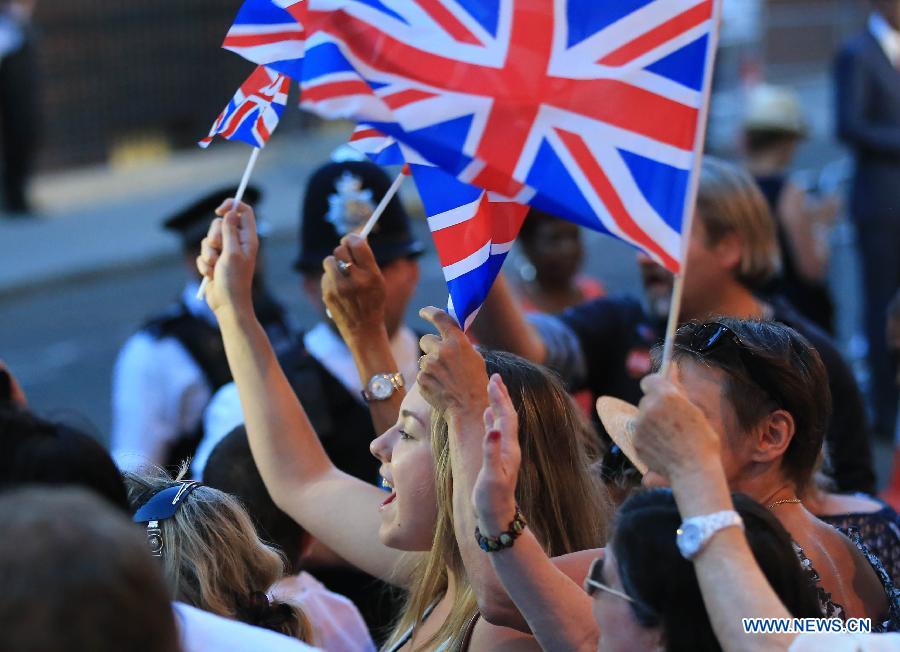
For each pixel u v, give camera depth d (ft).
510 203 29.30
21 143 164.04
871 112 90.99
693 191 23.72
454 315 29.22
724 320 29.35
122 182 185.47
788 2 263.70
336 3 23.91
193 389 51.65
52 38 184.24
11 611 16.03
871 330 87.66
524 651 27.63
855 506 34.06
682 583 21.25
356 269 35.12
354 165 44.60
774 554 21.77
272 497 34.78
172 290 145.59
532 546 24.50
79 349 123.13
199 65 199.21
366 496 34.01
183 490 29.60
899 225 88.58
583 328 45.80
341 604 36.37
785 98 70.49
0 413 24.02
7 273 144.36
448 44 24.29
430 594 31.27
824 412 28.45
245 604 28.99
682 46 24.57
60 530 16.70
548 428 29.86
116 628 16.42
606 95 24.43
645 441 21.86
